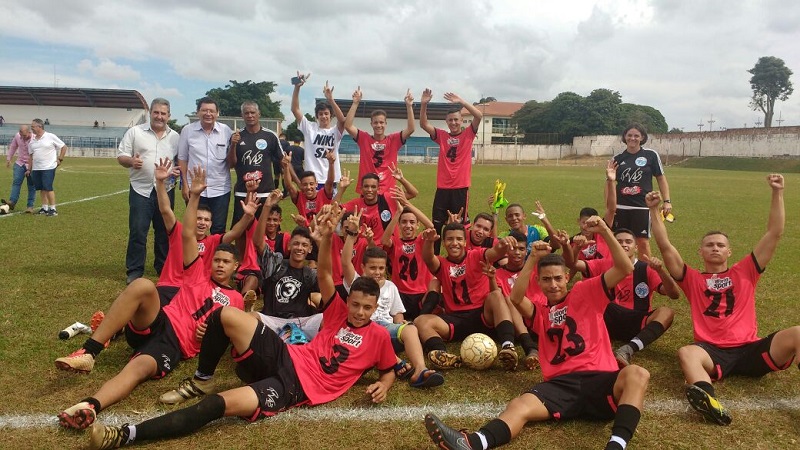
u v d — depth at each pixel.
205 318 4.57
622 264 3.91
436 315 5.33
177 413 3.39
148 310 4.34
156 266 7.64
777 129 55.31
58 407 3.83
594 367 3.83
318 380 3.98
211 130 7.42
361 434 3.55
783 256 9.38
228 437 3.47
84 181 23.11
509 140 83.00
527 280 4.49
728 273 4.73
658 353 5.08
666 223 13.59
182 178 7.46
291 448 3.36
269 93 73.06
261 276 6.25
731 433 3.60
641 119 75.31
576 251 5.91
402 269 6.13
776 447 3.44
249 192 6.54
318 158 9.11
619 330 5.39
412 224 6.11
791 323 5.88
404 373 4.34
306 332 4.98
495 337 5.43
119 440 3.27
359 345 4.15
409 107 8.77
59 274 7.38
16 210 13.56
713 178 35.03
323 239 4.17
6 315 5.65
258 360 3.82
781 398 4.12
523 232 7.25
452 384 4.37
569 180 30.39
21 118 60.03
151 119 7.25
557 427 3.67
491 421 3.46
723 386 4.31
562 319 4.12
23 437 3.42
